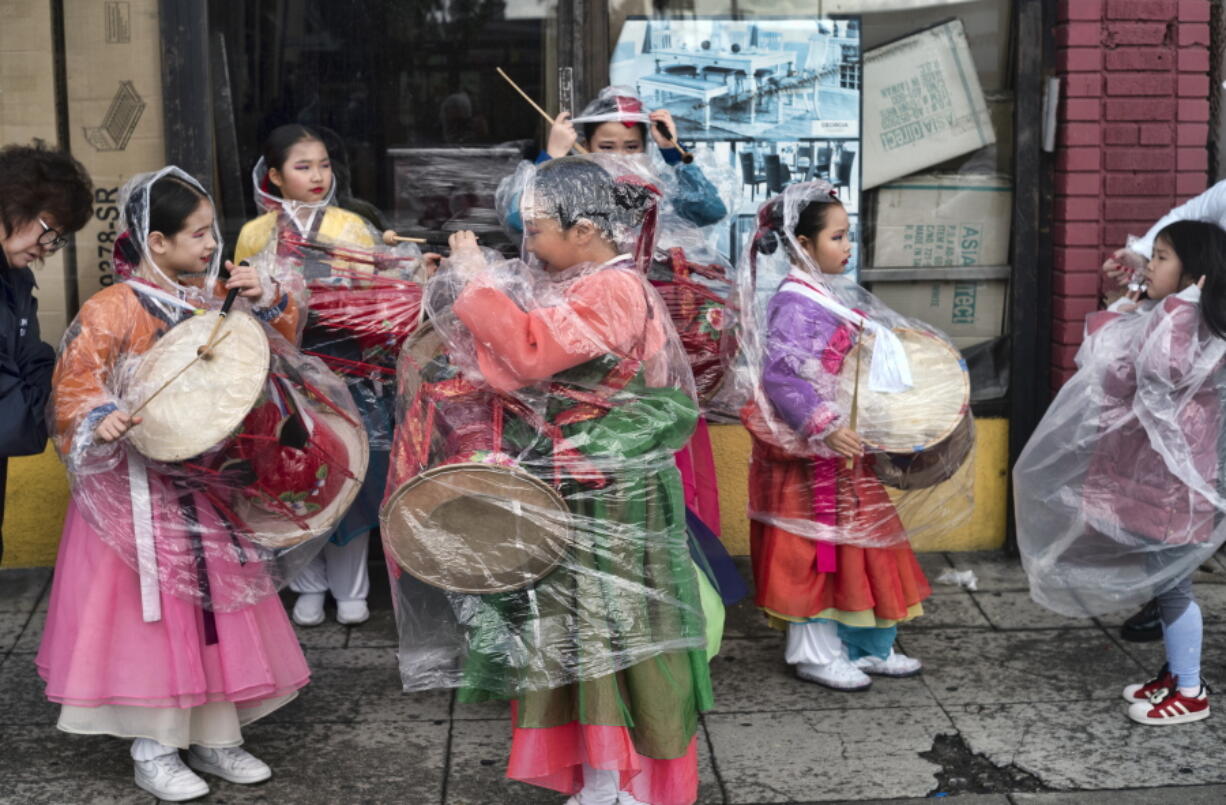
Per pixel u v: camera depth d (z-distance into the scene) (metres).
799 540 3.74
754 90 4.71
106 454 2.98
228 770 3.38
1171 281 3.56
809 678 3.95
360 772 3.46
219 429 2.92
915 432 3.52
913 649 4.20
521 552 2.82
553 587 2.87
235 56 4.55
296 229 3.97
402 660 3.22
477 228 4.73
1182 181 4.70
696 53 4.67
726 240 4.79
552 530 2.80
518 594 2.92
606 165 3.05
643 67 4.67
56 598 3.19
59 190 3.08
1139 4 4.58
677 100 4.70
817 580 3.77
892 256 4.86
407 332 3.87
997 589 4.65
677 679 2.92
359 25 4.59
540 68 4.65
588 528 2.85
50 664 3.18
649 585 2.90
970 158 4.82
